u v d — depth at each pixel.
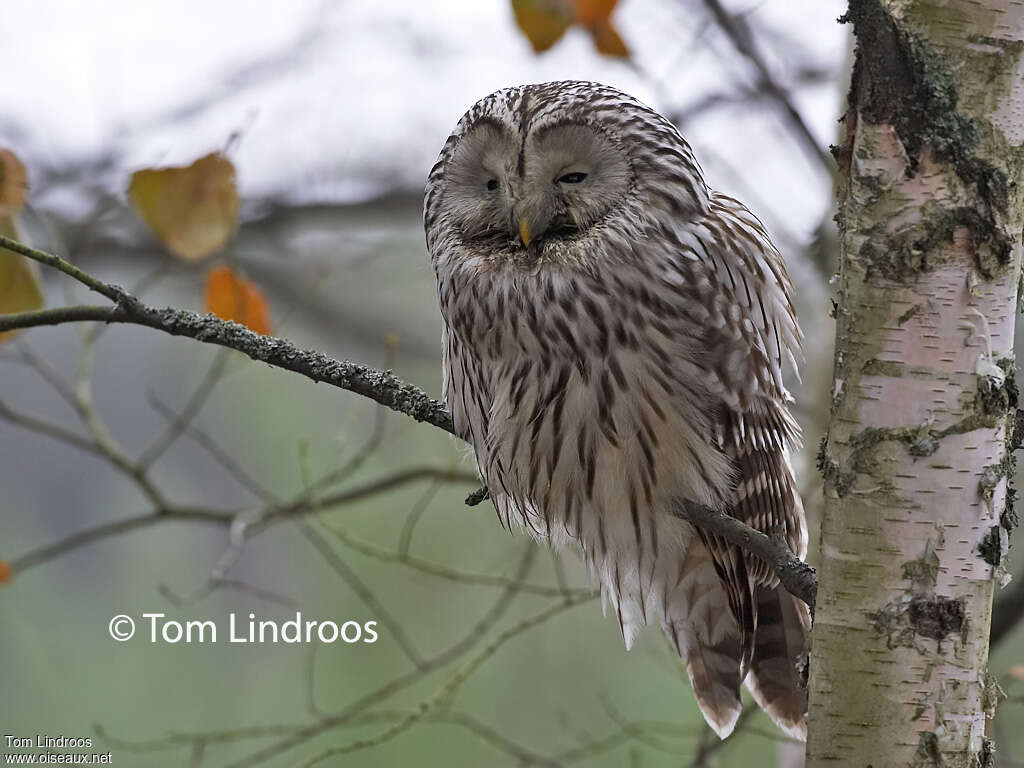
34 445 19.42
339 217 16.55
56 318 7.12
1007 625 10.08
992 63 5.05
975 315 5.15
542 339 8.01
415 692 12.70
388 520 13.41
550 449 8.38
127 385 19.11
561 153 7.97
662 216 7.97
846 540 5.28
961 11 5.04
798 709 8.75
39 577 17.48
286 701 14.14
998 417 5.20
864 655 5.23
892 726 5.19
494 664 13.00
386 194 16.52
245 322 8.79
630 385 8.02
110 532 11.40
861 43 5.04
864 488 5.25
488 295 8.09
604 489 8.42
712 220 8.25
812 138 11.27
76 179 15.46
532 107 8.05
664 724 11.39
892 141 5.12
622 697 12.93
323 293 17.95
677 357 8.00
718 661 9.12
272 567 16.08
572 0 10.25
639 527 8.55
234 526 10.87
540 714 12.85
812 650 5.37
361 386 7.82
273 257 18.34
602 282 7.86
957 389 5.18
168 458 18.44
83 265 15.76
